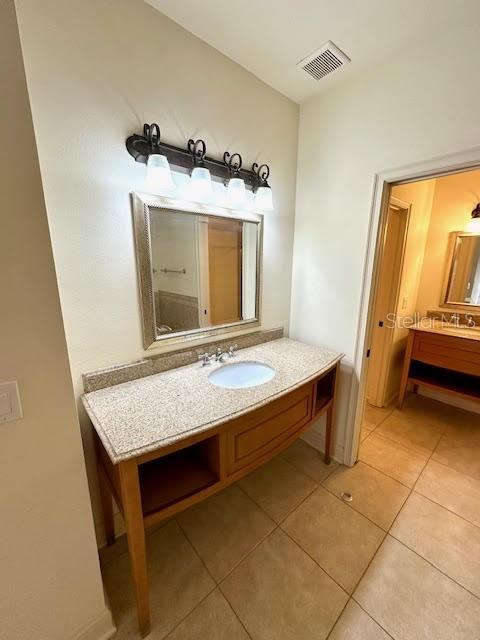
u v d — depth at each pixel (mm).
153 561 1304
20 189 680
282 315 2100
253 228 1752
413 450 2080
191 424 1003
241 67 1483
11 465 771
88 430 1250
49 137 988
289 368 1531
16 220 685
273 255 1914
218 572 1255
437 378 2590
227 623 1075
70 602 957
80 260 1122
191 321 1552
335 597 1159
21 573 842
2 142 644
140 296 1307
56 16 942
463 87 1200
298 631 1052
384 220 1593
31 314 739
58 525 886
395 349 2664
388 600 1147
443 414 2564
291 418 1401
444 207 2635
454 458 1995
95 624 1015
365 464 1938
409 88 1351
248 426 1181
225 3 1118
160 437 928
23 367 748
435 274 2740
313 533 1438
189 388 1271
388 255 2443
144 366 1362
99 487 1330
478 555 1328
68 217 1069
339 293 1811
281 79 1580
